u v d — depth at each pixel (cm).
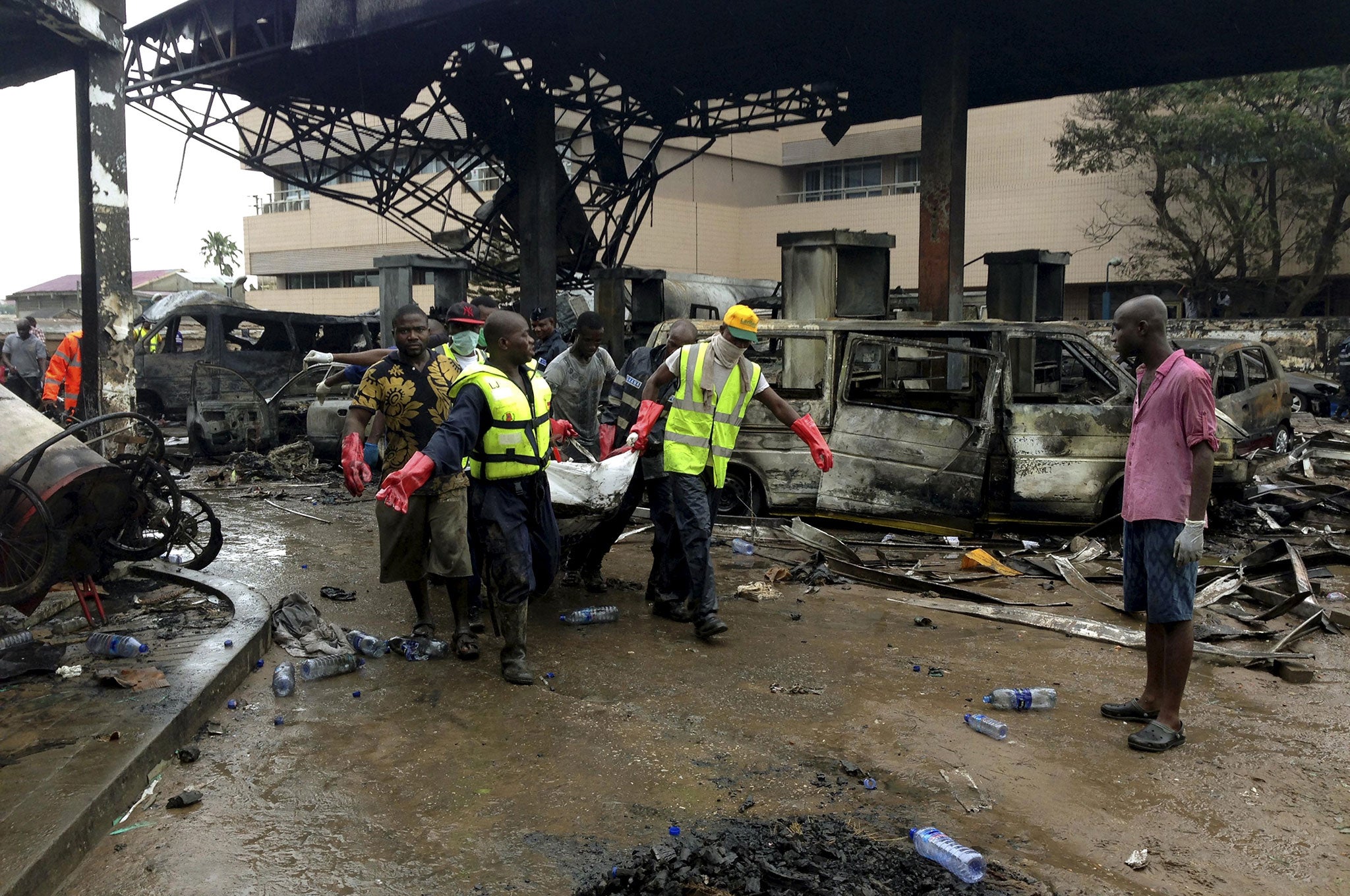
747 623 584
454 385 470
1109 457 773
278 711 434
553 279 1706
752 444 835
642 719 427
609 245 2067
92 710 394
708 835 323
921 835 317
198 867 302
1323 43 1521
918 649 536
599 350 696
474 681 476
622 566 729
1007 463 780
